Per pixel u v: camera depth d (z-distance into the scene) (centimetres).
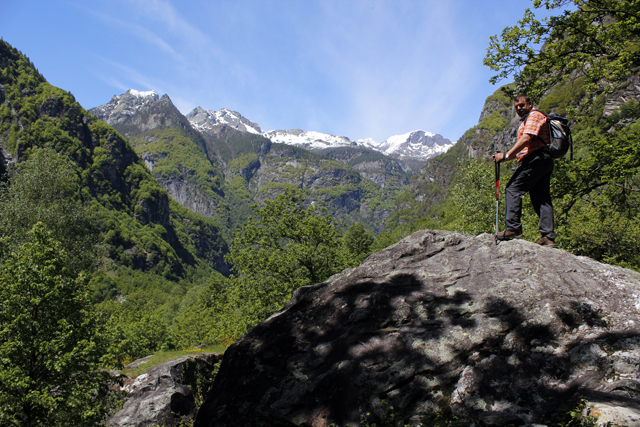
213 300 6812
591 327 382
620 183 1238
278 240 2609
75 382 1311
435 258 557
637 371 316
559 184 1313
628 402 282
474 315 433
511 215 505
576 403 304
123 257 16612
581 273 448
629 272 443
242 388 454
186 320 5288
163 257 18988
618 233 1805
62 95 19550
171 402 1691
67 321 1341
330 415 385
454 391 369
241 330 2447
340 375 414
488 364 379
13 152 13888
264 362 474
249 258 2447
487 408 346
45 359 1296
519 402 340
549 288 433
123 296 12556
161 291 14288
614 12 1105
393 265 571
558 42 1180
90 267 2742
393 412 367
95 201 18475
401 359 410
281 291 2395
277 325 538
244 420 416
